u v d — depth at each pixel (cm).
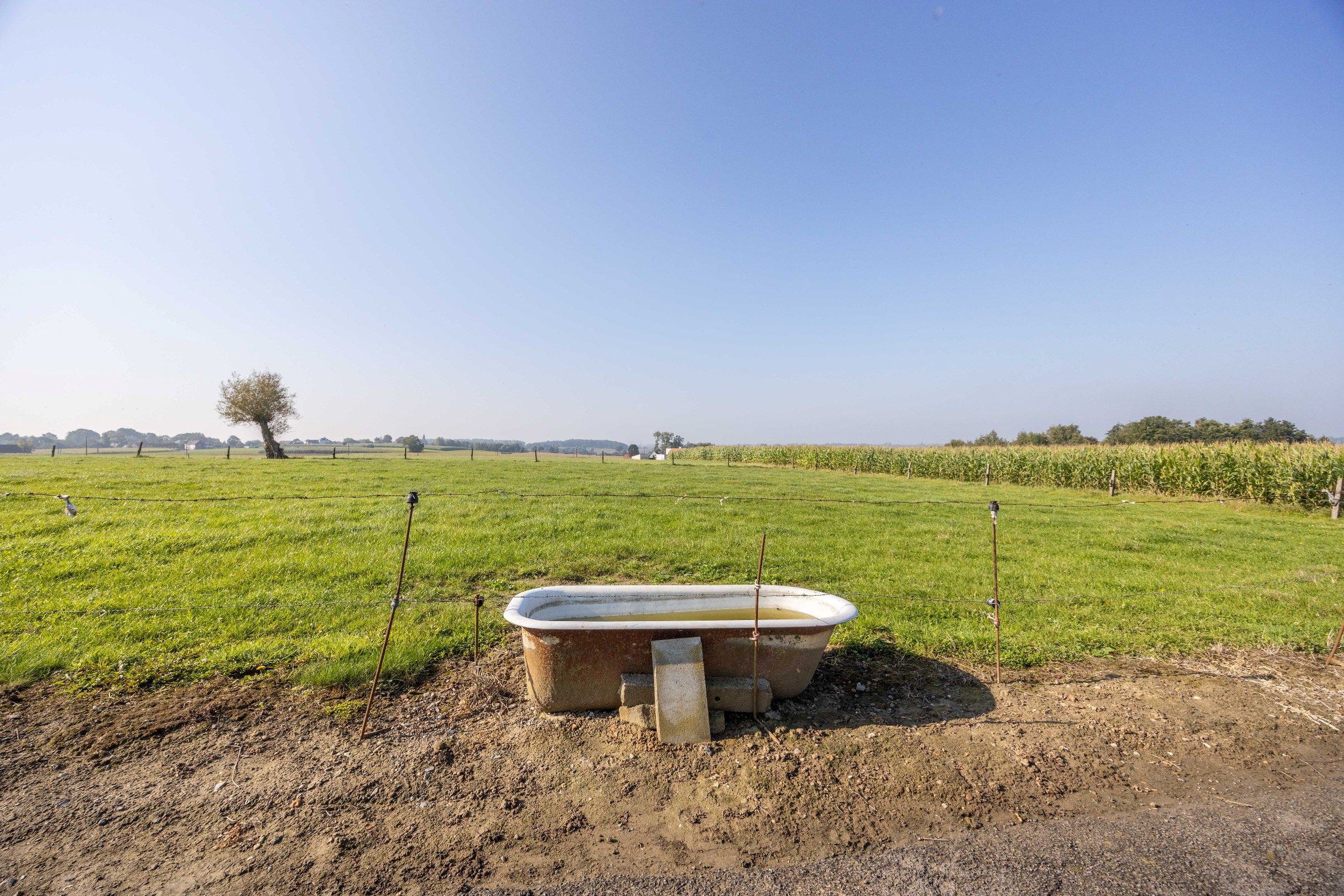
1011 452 2670
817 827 277
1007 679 448
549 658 364
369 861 248
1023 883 244
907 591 673
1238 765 339
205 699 381
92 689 390
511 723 366
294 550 775
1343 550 979
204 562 699
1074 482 2297
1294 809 299
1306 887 244
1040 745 352
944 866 253
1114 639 531
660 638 365
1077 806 297
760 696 375
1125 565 832
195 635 481
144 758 318
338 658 439
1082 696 420
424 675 430
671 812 286
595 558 791
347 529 912
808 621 378
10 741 329
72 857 246
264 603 561
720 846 263
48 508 988
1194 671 471
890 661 475
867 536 1014
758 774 316
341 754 327
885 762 330
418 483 1669
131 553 724
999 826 280
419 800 290
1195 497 1831
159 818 272
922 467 3083
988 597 653
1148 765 335
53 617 506
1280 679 460
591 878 243
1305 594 686
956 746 349
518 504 1240
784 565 785
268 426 3634
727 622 371
